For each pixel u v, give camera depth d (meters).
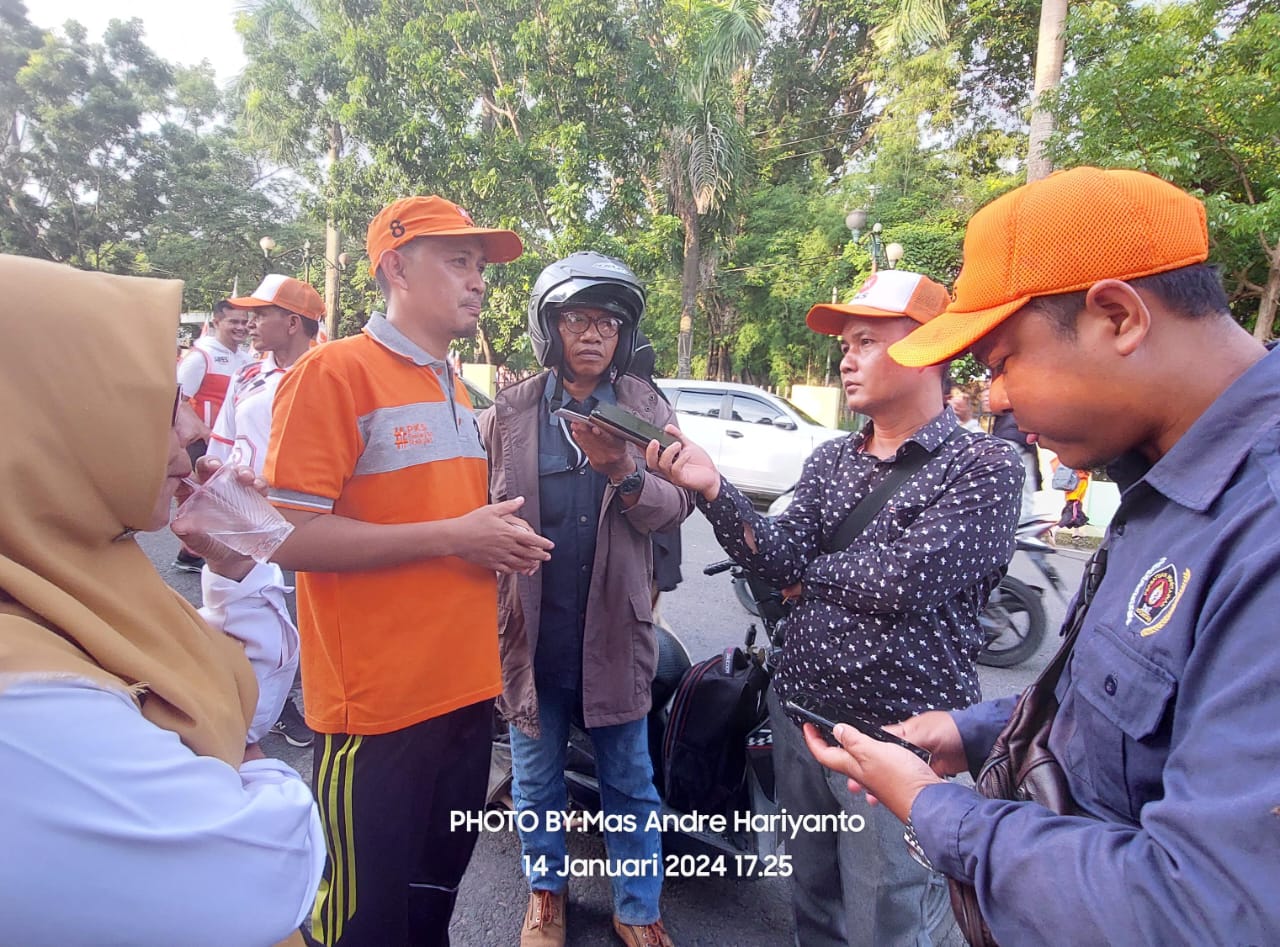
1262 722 0.59
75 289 0.73
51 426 0.69
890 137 15.67
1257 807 0.56
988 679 3.93
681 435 1.65
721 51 11.64
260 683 1.61
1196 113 6.52
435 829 1.66
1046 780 0.88
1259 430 0.71
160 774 0.67
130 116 19.36
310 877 0.83
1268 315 7.03
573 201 10.53
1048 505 6.63
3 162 19.11
